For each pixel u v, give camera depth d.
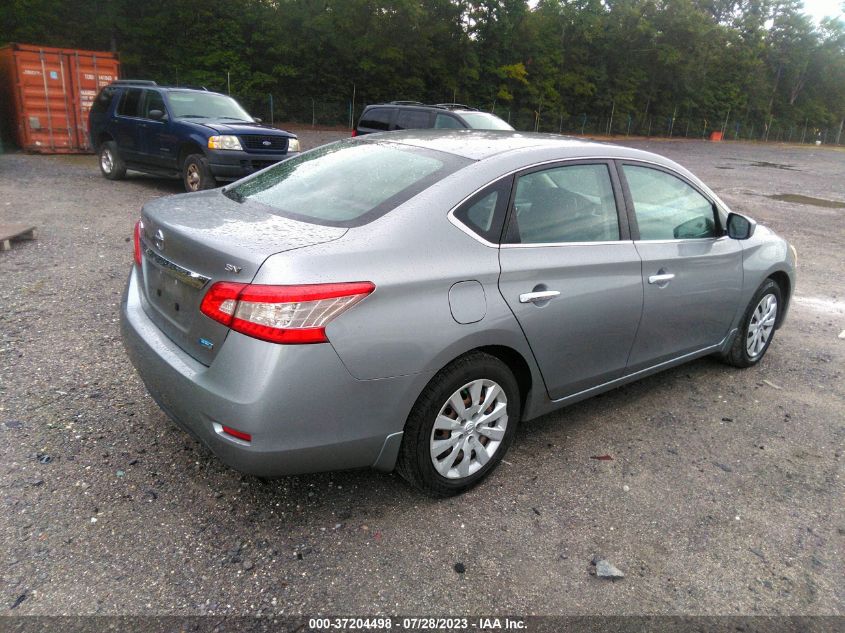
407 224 2.77
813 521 3.15
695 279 4.07
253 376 2.41
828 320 6.47
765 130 75.88
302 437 2.52
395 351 2.62
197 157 10.33
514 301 3.01
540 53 52.84
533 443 3.73
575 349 3.41
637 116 61.81
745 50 72.75
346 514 2.95
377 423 2.68
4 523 2.70
